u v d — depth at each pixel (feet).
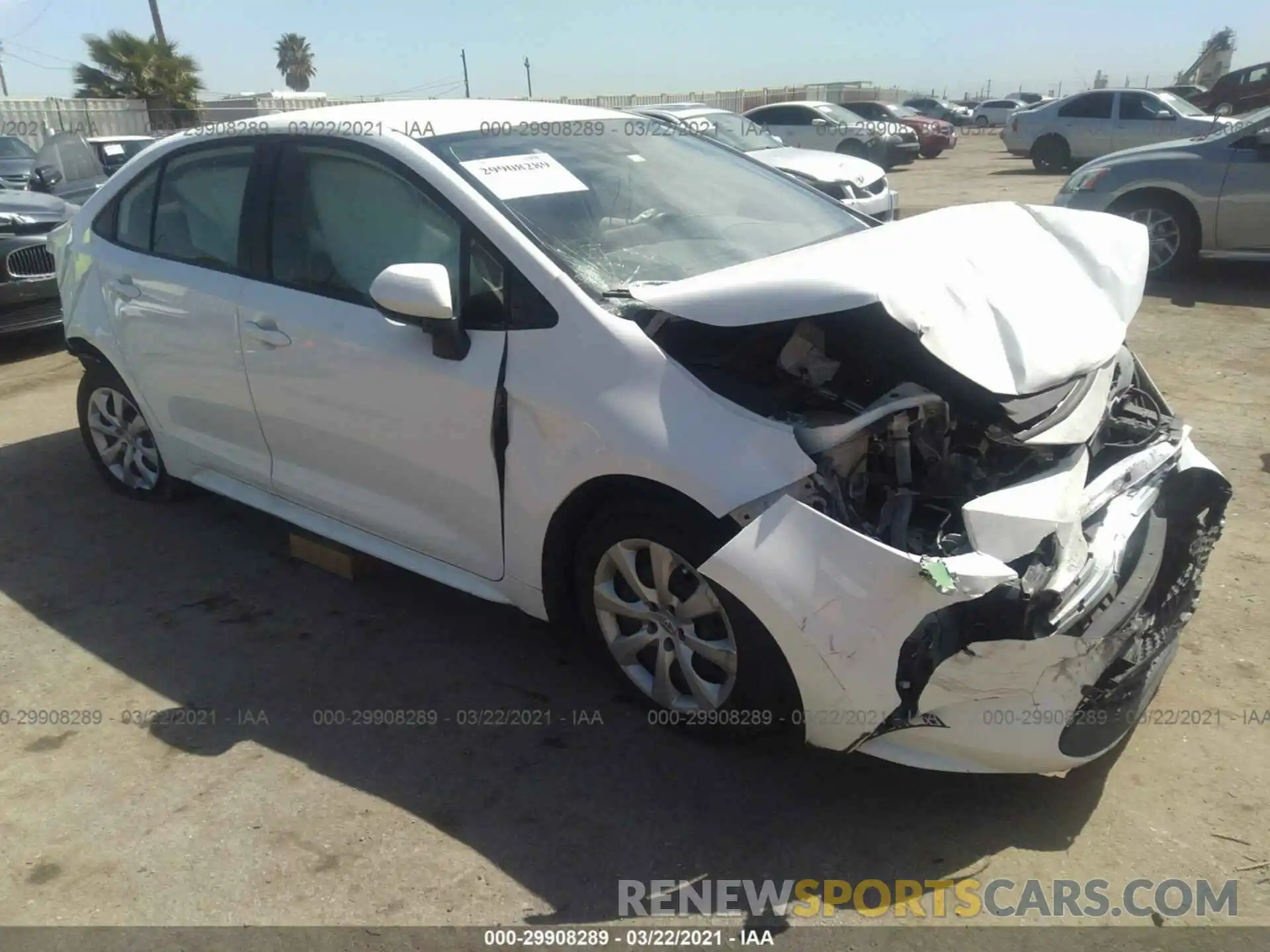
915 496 8.23
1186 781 8.88
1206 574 12.28
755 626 8.14
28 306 24.00
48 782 9.19
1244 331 23.00
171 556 13.53
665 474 8.28
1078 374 8.29
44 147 36.76
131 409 14.67
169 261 12.78
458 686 10.52
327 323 10.77
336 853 8.25
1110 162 28.94
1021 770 8.07
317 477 11.68
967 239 9.41
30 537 14.16
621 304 9.07
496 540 9.97
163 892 7.91
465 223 9.77
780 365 8.82
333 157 10.99
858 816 8.58
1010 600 7.48
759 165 13.25
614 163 11.57
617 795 8.86
